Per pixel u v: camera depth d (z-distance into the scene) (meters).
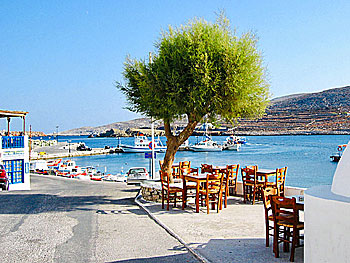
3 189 21.55
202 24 14.73
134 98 16.72
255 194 14.72
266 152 111.88
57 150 143.00
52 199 16.28
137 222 10.98
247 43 14.16
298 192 13.75
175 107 13.84
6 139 26.53
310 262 5.00
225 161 85.19
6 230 9.99
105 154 123.31
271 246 8.10
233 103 13.91
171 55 14.17
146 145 126.88
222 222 10.67
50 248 8.26
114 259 7.46
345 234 4.44
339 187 5.05
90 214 12.34
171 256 7.60
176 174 18.02
